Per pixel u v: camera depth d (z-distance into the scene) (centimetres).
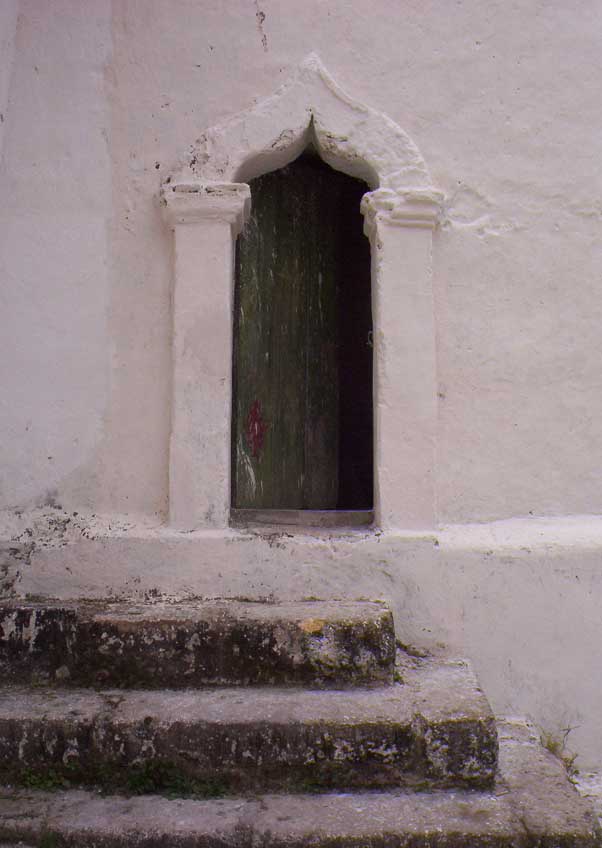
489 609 363
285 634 317
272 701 296
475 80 407
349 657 315
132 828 245
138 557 369
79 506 387
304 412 496
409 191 388
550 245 404
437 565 365
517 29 412
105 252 397
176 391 382
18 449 388
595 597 365
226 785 273
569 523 384
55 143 402
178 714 283
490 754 276
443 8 410
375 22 408
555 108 409
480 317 397
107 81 407
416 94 405
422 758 276
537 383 396
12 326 393
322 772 274
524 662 361
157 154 401
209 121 402
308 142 412
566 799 265
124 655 317
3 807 259
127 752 275
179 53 407
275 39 407
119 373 392
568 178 406
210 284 387
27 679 321
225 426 381
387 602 357
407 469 381
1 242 396
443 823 248
